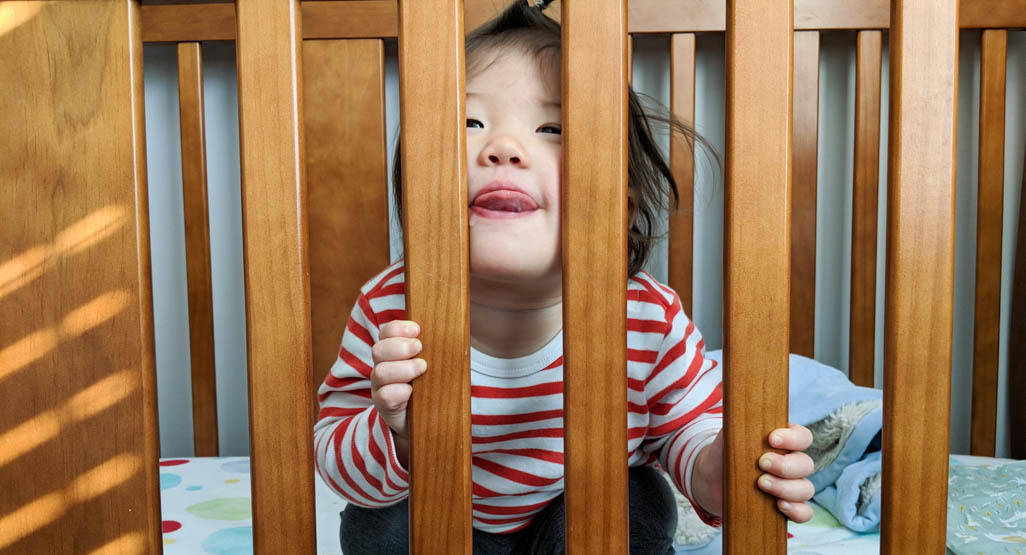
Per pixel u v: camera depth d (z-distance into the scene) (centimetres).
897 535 51
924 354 51
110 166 52
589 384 50
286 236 51
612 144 49
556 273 67
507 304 79
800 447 51
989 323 147
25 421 53
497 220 66
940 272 50
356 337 86
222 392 164
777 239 50
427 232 50
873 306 149
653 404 88
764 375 51
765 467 51
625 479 51
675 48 143
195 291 152
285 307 51
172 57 157
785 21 49
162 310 163
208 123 158
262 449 52
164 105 158
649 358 86
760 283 50
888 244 51
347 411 85
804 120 146
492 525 90
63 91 51
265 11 50
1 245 52
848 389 127
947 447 51
